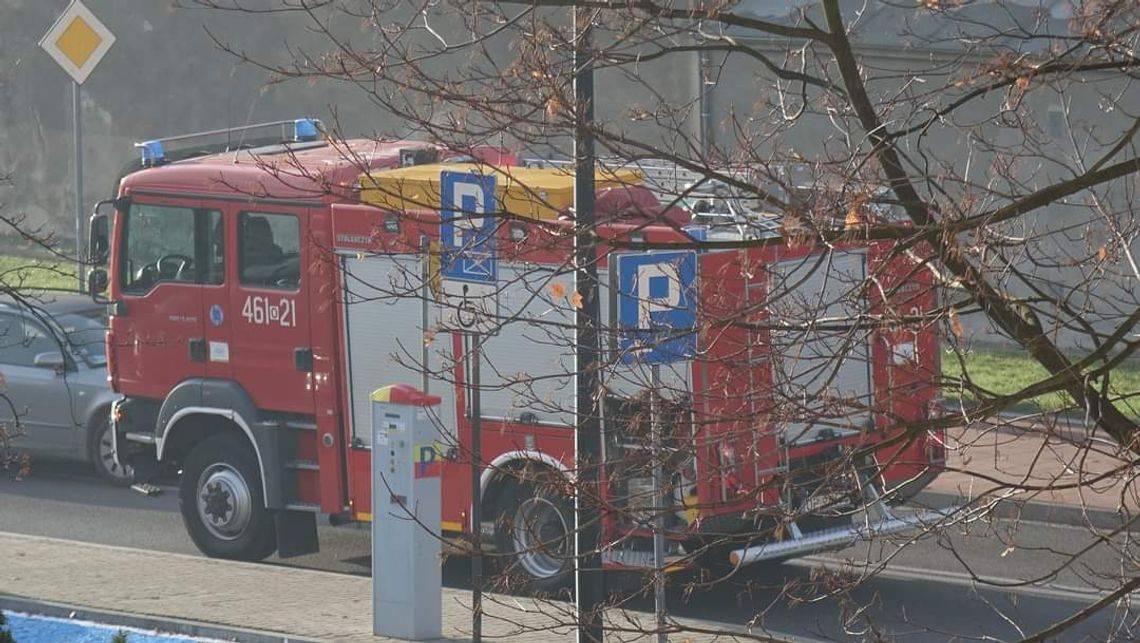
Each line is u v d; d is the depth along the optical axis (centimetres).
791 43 2830
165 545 5297
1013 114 2459
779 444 2569
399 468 4012
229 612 4216
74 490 6106
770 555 4019
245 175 4869
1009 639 4103
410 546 3984
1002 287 2297
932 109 2481
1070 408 2264
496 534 4466
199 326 4994
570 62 2481
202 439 5141
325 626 4097
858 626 4203
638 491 3027
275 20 9275
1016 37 2498
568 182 3950
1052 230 2600
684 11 2438
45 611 4291
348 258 4634
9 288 4653
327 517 5722
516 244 2514
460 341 4478
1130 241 2414
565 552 4306
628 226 3042
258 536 4975
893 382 2330
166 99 9681
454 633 4050
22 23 10006
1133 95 5181
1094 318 2516
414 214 2802
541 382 4372
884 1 2911
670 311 2569
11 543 5066
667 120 3491
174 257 5041
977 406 2228
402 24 3047
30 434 6269
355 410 4762
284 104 9319
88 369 6241
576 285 2948
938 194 2402
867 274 2356
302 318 4803
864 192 2216
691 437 2317
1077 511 5162
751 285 2473
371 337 4688
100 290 5172
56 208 9981
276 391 4881
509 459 4409
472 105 2384
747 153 2411
